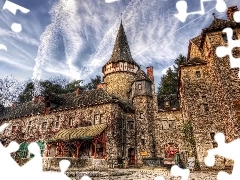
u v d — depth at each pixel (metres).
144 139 20.67
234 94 13.13
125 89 26.77
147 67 25.62
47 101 23.59
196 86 16.56
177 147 20.36
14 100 30.91
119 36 32.69
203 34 15.56
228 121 13.05
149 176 9.40
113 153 17.84
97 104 20.42
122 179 8.27
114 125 19.03
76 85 40.84
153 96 22.94
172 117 21.56
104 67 29.72
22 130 24.14
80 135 17.69
